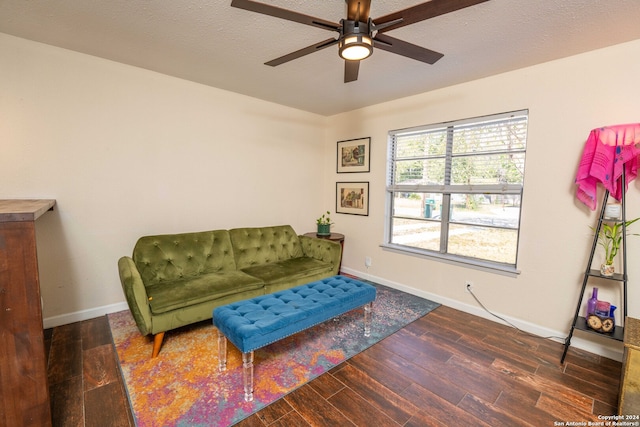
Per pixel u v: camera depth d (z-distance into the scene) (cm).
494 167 290
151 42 225
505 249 288
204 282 261
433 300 334
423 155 348
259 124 372
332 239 386
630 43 209
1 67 222
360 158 407
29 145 236
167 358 216
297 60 250
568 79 236
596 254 231
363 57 161
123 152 278
